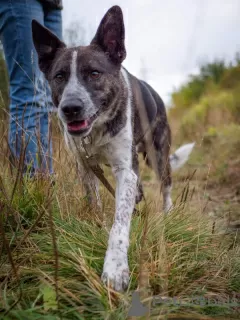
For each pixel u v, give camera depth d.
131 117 0.69
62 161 0.73
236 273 0.56
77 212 0.66
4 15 0.75
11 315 0.42
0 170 0.65
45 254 0.53
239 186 1.18
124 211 0.60
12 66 0.77
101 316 0.43
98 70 0.63
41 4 0.79
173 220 0.65
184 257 0.55
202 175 1.32
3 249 0.52
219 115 2.32
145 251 0.53
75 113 0.59
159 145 0.91
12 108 0.77
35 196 0.63
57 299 0.43
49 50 0.67
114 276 0.49
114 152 0.66
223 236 0.68
